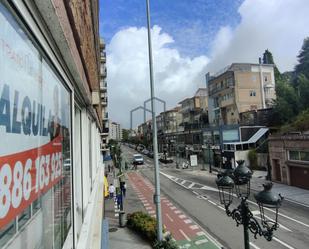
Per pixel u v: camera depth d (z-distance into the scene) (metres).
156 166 13.08
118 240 14.74
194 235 15.38
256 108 48.25
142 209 22.02
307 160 24.83
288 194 23.66
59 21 1.63
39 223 1.65
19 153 1.33
